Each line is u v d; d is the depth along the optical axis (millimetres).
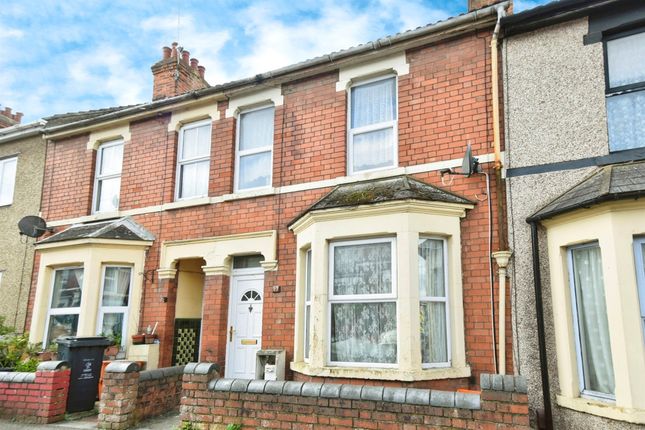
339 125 8680
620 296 5418
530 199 6836
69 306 10117
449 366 6875
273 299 8516
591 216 5832
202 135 10367
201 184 10117
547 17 7156
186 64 12047
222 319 9023
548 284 6477
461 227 7250
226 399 5801
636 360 5273
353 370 6824
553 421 6113
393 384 6621
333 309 7379
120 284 10000
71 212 11273
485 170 7277
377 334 7039
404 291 6730
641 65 6656
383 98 8609
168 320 9555
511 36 7512
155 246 10008
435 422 4887
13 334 9992
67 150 11789
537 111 7082
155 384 7117
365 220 7188
